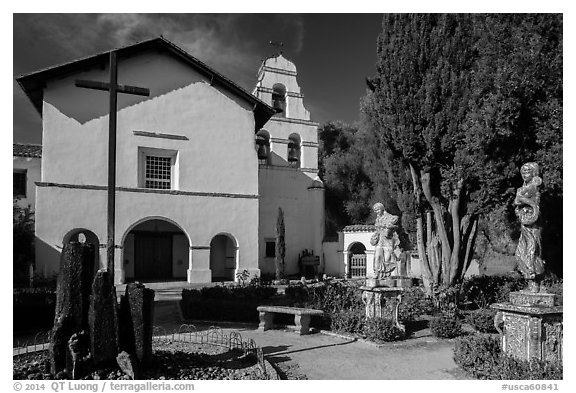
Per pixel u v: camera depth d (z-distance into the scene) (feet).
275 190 96.37
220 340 32.94
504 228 66.90
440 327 33.55
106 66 69.31
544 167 38.27
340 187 127.24
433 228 52.60
